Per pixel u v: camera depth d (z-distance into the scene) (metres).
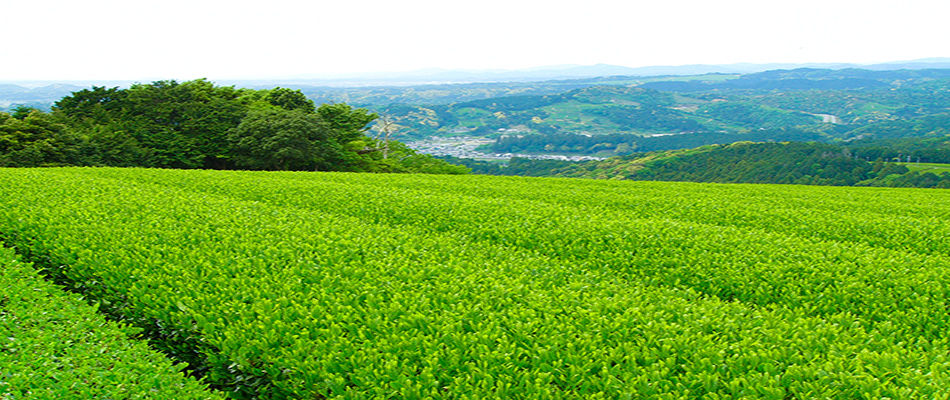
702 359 5.25
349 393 4.96
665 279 9.27
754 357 5.31
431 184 22.53
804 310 7.87
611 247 10.55
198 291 6.89
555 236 11.25
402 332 5.82
